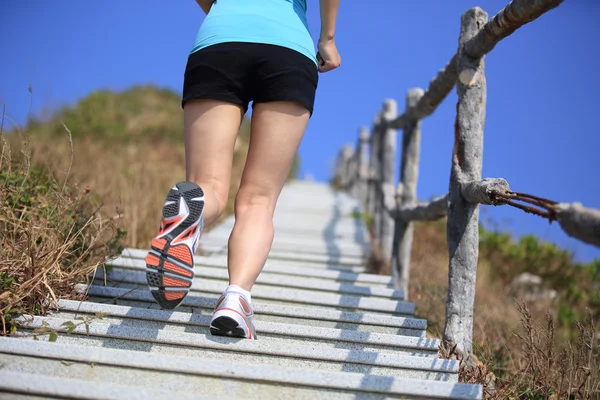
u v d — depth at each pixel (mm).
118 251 2859
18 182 2818
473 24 2652
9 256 2328
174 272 1808
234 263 1996
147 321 2229
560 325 4969
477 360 2631
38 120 7789
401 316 2906
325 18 2229
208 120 1986
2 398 1608
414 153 4348
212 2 2232
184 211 1809
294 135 2016
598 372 2340
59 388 1598
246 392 1781
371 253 5215
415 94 4344
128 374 1808
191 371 1790
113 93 13930
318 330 2279
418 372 2066
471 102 2639
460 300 2561
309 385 1774
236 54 1961
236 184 8219
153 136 12086
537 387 2342
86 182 4543
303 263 4656
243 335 2010
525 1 2102
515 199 1891
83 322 2072
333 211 7969
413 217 3768
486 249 6922
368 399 1770
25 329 2105
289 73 1974
